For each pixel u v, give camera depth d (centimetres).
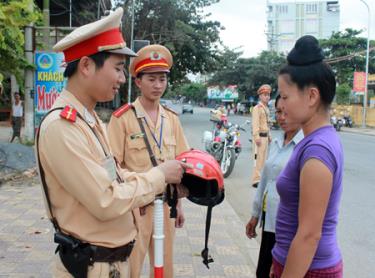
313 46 178
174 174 203
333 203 179
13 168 781
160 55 295
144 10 2519
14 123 1270
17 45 746
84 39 182
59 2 2294
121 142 293
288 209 188
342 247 485
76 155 175
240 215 610
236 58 5384
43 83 1062
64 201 184
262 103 774
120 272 195
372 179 883
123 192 181
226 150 888
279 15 8375
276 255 193
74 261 185
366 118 3138
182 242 466
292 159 183
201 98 9294
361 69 4091
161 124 304
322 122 182
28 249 423
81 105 189
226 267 402
